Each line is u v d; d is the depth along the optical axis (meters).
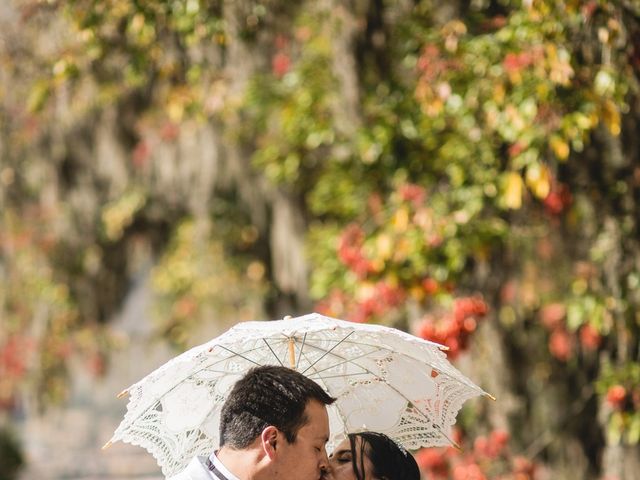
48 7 8.91
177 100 9.63
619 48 6.75
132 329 20.25
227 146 13.63
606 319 7.96
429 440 4.53
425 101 7.84
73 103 11.11
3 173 15.44
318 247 10.51
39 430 19.48
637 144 7.56
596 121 6.84
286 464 3.74
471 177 8.31
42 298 17.17
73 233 16.67
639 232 7.74
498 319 9.18
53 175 15.56
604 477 9.12
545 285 10.27
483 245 8.16
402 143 9.02
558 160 7.81
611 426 7.70
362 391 4.54
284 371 3.83
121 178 15.29
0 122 14.29
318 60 10.07
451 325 7.34
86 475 21.62
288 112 10.05
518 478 8.28
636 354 7.91
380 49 9.02
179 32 8.59
